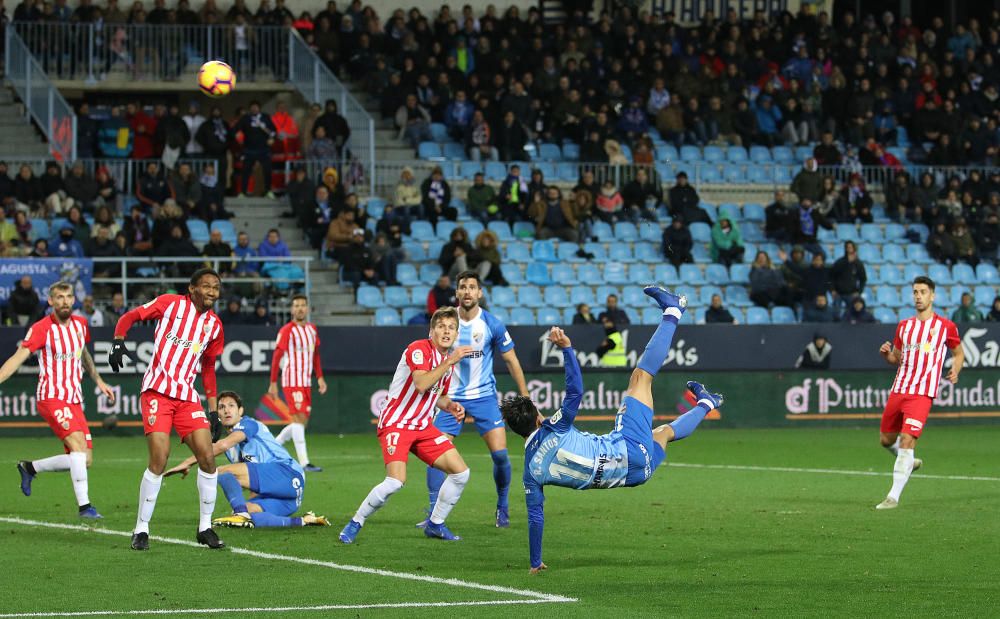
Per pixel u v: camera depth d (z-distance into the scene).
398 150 38.28
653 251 35.94
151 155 36.19
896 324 31.47
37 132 36.72
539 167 38.03
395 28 40.31
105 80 37.66
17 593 10.75
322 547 13.23
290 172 35.72
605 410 29.56
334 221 33.06
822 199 38.12
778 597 10.76
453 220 35.31
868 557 12.75
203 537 13.16
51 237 31.62
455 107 38.81
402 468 13.41
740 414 30.56
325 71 37.97
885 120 42.25
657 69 41.12
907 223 39.00
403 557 12.67
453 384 14.94
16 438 27.20
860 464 22.34
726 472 21.05
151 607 10.20
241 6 38.78
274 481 14.76
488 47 39.91
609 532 14.41
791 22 44.56
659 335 12.41
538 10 44.22
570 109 39.31
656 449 12.33
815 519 15.49
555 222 35.62
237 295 30.38
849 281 33.62
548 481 11.80
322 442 27.06
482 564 12.32
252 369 28.20
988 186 39.34
